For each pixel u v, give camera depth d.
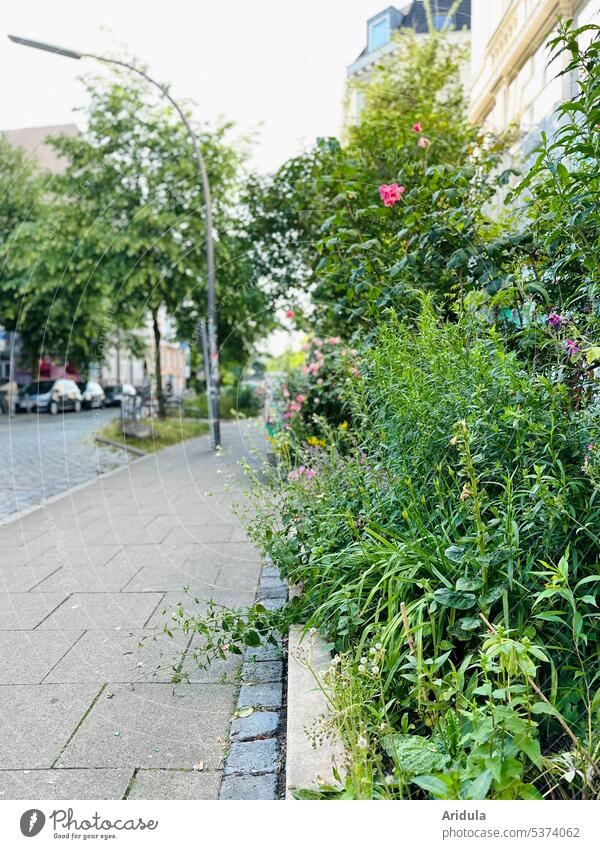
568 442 2.13
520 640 1.78
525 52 7.18
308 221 8.95
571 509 1.96
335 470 3.23
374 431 3.01
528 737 1.50
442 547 2.24
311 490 3.21
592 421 2.15
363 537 2.68
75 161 12.87
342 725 1.82
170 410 19.61
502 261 3.59
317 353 6.83
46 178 15.05
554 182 2.72
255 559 4.46
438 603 2.15
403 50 9.49
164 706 2.48
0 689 2.65
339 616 2.49
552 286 3.01
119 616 3.44
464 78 11.16
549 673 1.93
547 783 1.63
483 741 1.53
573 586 1.97
